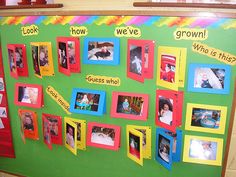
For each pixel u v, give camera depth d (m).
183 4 0.90
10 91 1.29
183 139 1.03
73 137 1.18
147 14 0.95
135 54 1.00
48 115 1.23
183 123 1.01
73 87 1.14
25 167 1.39
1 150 1.41
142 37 0.98
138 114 1.05
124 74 1.05
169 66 0.95
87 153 1.21
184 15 0.91
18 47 1.19
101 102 1.10
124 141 1.13
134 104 1.06
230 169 1.03
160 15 0.94
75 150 1.18
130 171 1.16
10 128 1.35
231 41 0.89
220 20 0.89
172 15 0.92
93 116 1.15
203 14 0.89
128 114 1.07
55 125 1.23
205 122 0.99
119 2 1.00
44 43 1.13
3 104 1.32
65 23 1.07
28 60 1.20
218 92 0.94
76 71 1.11
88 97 1.12
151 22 0.96
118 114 1.08
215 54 0.92
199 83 0.95
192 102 0.98
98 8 1.03
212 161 1.02
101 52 1.05
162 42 0.96
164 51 0.95
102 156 1.19
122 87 1.07
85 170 1.25
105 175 1.21
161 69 0.98
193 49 0.93
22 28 1.16
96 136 1.16
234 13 0.87
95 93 1.11
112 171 1.19
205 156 1.02
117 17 0.99
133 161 1.14
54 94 1.19
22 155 1.37
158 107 1.03
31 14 1.12
